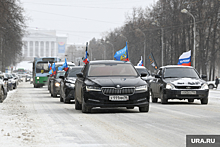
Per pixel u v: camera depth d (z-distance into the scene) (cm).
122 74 2038
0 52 8881
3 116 1834
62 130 1312
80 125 1440
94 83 1888
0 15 6919
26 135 1202
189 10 9069
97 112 2006
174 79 2694
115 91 1858
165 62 11056
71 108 2358
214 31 8912
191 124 1448
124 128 1344
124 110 2114
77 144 1030
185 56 3697
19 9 7569
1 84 2967
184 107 2372
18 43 9206
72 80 2886
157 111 2048
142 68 3753
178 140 1077
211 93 5084
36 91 5478
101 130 1300
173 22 9694
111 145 1009
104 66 2089
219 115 1817
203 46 9206
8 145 1024
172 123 1484
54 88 3753
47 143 1051
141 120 1596
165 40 10831
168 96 2625
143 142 1049
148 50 11981
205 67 9269
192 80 2655
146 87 1906
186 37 10306
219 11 8644
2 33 7788
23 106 2525
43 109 2278
